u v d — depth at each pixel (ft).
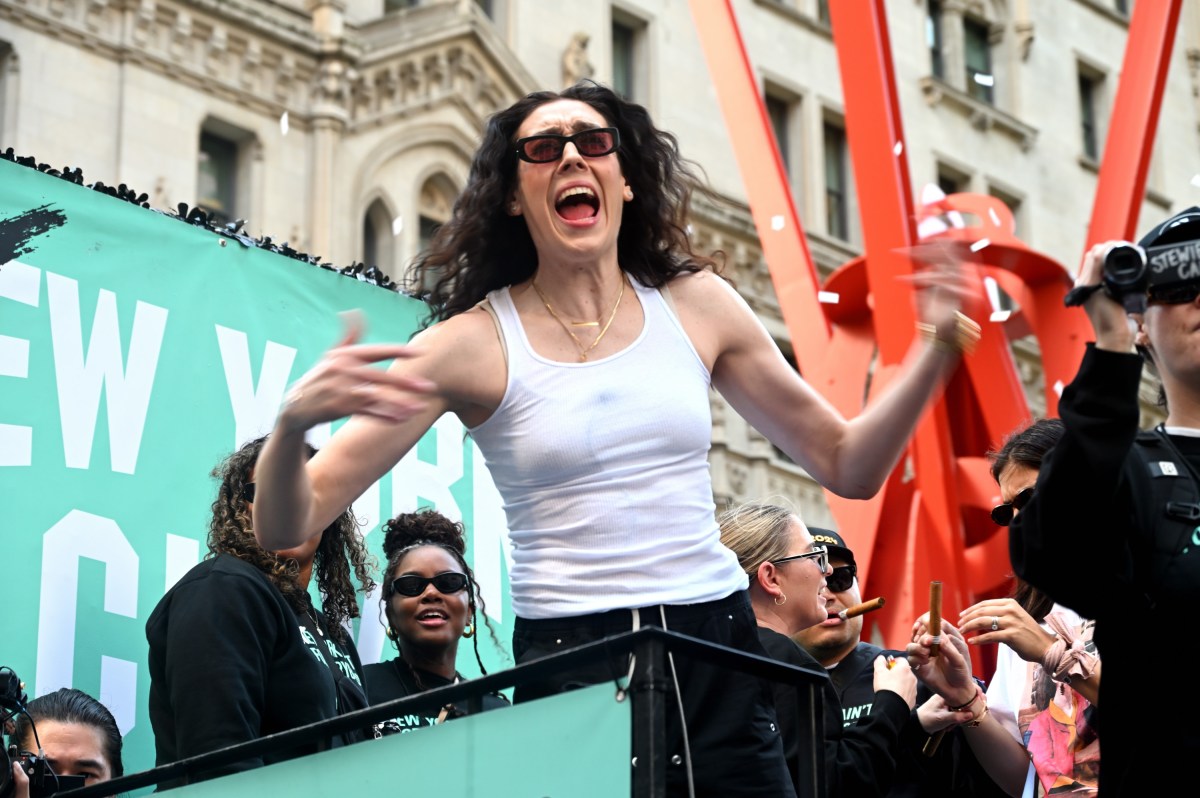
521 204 9.48
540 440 8.84
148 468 15.03
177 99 51.42
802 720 8.96
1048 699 11.73
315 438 15.61
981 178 74.84
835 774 11.54
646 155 9.76
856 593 14.10
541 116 9.46
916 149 72.28
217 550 12.57
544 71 62.90
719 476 59.06
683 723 8.45
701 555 8.88
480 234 9.71
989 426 25.34
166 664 11.52
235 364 15.94
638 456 8.86
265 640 11.60
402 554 14.74
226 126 52.95
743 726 8.82
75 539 14.35
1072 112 79.92
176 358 15.53
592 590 8.73
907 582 24.26
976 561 25.21
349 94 55.21
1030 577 7.89
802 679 8.83
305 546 12.92
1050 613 12.13
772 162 26.89
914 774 12.39
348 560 14.84
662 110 65.87
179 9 51.49
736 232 65.51
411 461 17.19
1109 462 7.52
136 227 15.58
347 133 54.95
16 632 13.82
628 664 7.99
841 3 24.79
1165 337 8.23
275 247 16.70
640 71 66.28
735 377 9.58
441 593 14.57
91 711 13.08
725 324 9.51
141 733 14.35
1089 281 7.69
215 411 15.66
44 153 48.24
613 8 65.82
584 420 8.84
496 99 59.47
